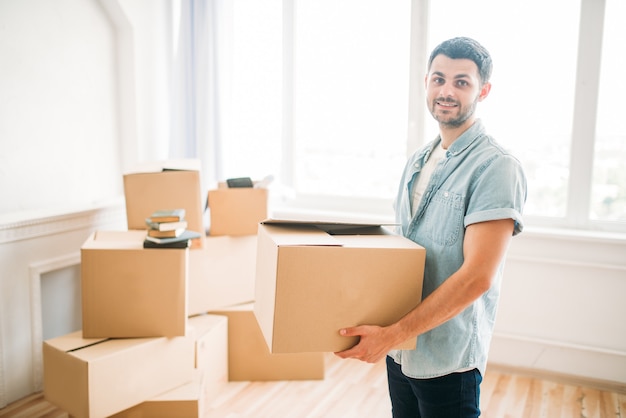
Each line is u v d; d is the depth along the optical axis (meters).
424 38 2.82
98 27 2.85
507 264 2.63
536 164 2.66
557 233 2.51
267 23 3.14
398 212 1.40
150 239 1.98
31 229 2.29
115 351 1.85
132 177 2.27
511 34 2.62
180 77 3.05
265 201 2.55
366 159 3.09
